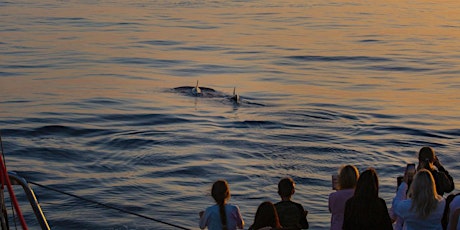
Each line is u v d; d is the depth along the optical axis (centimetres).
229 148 2245
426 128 2614
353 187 895
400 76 3931
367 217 799
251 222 1570
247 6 8681
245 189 1827
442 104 3122
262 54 4709
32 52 4616
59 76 3709
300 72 4012
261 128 2566
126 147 2250
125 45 5050
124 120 2670
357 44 5334
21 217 540
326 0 9619
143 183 1858
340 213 890
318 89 3469
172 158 2112
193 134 2439
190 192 1792
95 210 1630
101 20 6800
